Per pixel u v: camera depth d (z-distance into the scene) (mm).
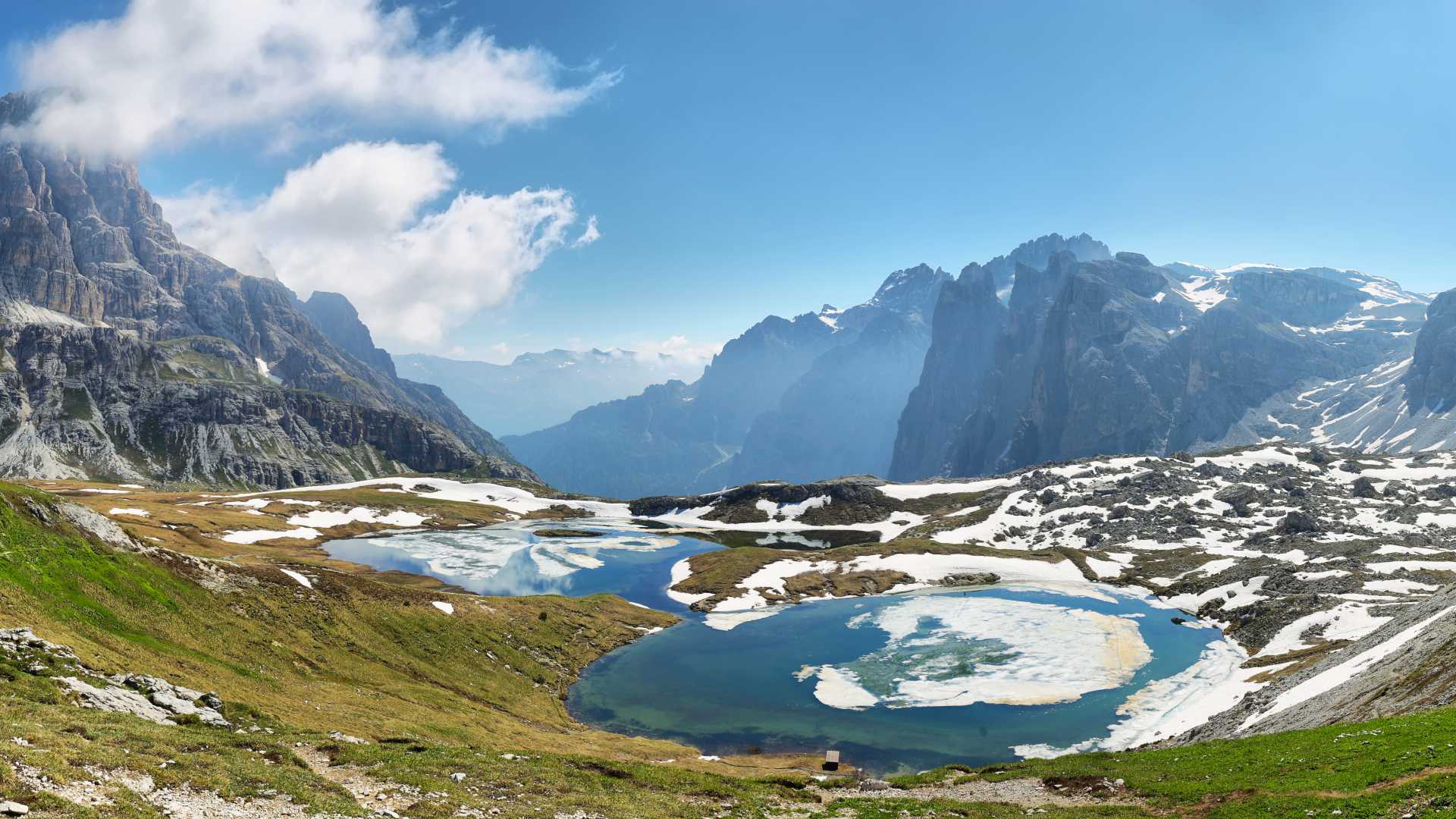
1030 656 122438
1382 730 43688
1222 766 48625
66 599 58219
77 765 26906
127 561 71688
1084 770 58562
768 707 100062
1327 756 41844
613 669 115750
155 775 28703
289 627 81438
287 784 32031
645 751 77000
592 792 43219
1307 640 116188
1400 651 66188
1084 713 97000
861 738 89062
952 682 109938
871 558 198125
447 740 58719
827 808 48656
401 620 99875
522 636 114438
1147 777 51094
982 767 70000
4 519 62094
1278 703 76562
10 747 26281
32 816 21594
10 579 55562
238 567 89250
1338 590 136250
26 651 41875
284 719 51469
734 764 76750
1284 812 34281
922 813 45938
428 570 195375
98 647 51250
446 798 36469
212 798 28469
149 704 42500
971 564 193000
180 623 67250
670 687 107750
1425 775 32594
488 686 93688
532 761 50625
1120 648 125750
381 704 68375
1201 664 116125
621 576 194875
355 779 38156
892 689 107062
